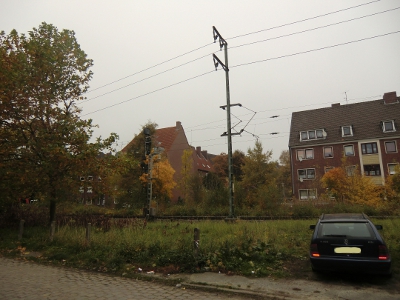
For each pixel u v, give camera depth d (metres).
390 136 39.75
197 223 15.08
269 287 6.04
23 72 12.09
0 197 13.38
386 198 24.19
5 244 10.91
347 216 7.18
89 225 9.82
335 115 45.59
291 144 45.50
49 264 8.48
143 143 34.41
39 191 13.18
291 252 8.51
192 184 28.14
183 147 52.91
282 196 22.25
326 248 6.40
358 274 6.68
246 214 20.56
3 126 12.79
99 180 13.52
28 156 12.63
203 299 5.53
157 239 9.57
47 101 13.00
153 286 6.34
